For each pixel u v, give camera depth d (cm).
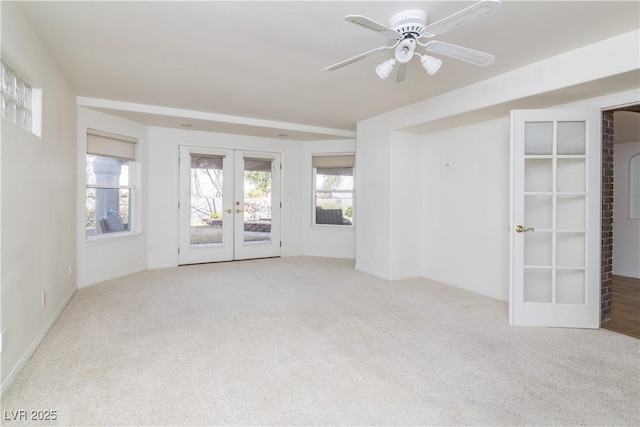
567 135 306
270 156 637
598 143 302
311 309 352
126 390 201
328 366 233
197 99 420
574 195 306
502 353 254
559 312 307
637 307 367
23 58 228
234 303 369
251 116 505
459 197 441
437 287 441
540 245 320
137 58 298
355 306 362
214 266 562
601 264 313
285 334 287
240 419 177
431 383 212
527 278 318
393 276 477
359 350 257
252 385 208
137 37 260
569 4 212
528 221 321
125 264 491
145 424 172
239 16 230
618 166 552
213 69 323
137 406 186
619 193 551
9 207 203
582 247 309
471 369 230
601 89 287
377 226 499
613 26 238
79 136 411
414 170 489
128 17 231
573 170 312
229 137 595
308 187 672
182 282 455
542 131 308
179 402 190
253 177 630
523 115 306
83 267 421
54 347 255
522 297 309
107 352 249
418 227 496
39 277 259
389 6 215
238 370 226
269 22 238
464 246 435
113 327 296
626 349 261
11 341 206
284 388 205
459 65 305
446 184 459
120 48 279
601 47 260
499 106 340
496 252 397
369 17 229
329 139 647
